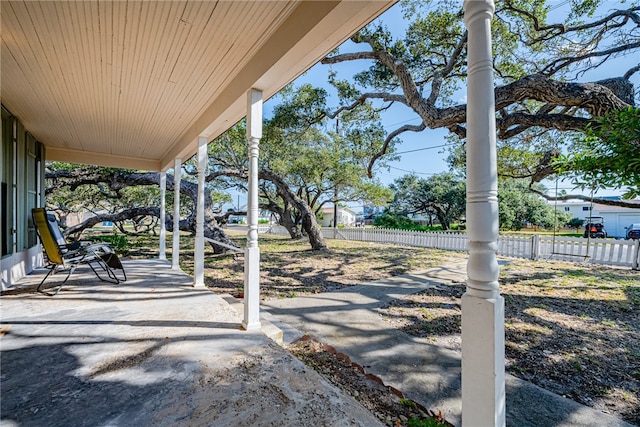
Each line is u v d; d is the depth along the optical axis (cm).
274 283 557
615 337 315
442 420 186
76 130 498
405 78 511
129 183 906
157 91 345
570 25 528
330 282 565
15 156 433
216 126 393
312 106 803
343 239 1496
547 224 1694
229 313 314
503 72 629
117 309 320
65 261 397
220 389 178
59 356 215
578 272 634
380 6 176
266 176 1019
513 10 527
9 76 311
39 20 223
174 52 266
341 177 1223
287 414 156
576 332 327
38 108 401
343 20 187
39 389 174
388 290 502
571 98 357
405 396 212
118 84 329
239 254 880
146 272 529
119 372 195
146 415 153
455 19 578
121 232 1605
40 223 376
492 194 114
